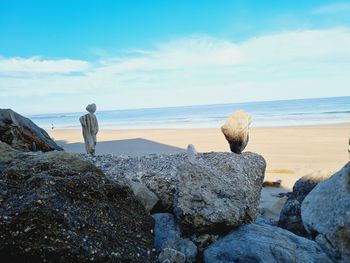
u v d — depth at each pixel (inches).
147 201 213.2
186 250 166.6
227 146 743.1
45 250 129.9
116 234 154.7
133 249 152.6
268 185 398.0
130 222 169.2
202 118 2185.0
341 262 119.9
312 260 148.1
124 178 239.0
